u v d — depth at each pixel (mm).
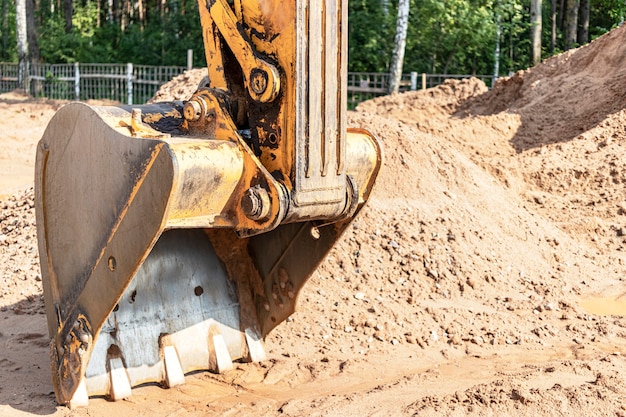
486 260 7820
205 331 5016
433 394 4797
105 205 4008
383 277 7074
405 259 7336
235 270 5266
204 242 5160
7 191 12320
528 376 5074
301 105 3967
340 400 4652
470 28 23797
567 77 14320
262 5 4059
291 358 5484
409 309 6648
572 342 6320
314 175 4070
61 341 4336
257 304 5297
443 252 7602
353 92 22625
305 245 4914
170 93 15188
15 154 16500
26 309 6316
